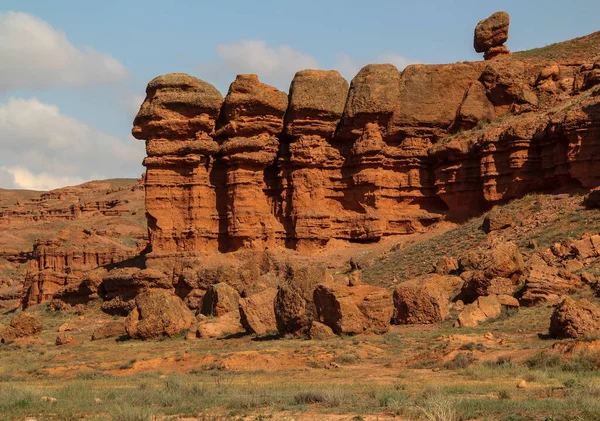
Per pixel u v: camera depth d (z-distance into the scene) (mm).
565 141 57312
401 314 42375
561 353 26844
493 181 61312
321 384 25562
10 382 30172
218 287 52375
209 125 66312
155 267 64938
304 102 66125
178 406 20625
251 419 18312
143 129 66500
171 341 44625
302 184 66250
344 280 56156
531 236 52000
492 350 30547
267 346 36938
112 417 18266
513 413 17359
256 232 65125
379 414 18453
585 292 40406
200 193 66000
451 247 56312
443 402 17703
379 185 66000
